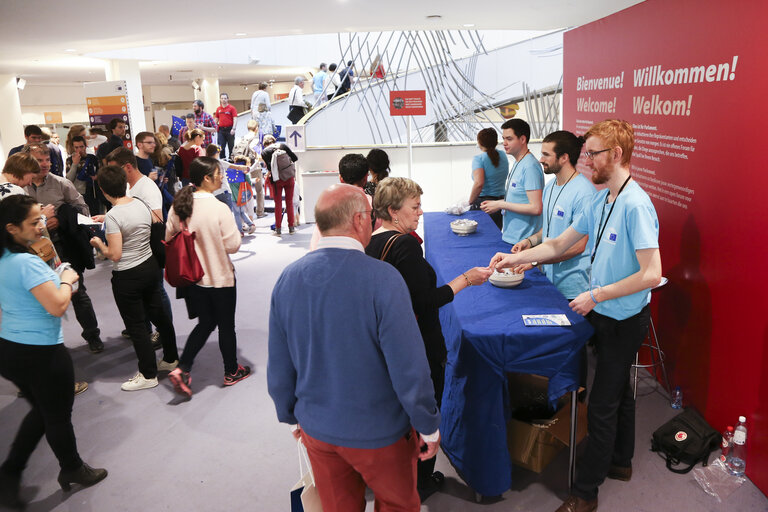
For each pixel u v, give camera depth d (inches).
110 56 394.3
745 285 103.5
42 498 105.8
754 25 97.4
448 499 102.4
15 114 521.3
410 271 80.7
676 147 124.7
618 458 104.5
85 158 245.0
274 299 67.6
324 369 65.1
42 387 99.4
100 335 181.3
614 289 86.9
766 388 98.7
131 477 111.3
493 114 373.4
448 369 102.7
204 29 247.8
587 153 90.1
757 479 102.3
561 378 93.1
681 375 128.0
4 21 206.7
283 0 172.1
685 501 99.5
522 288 112.3
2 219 93.6
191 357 137.9
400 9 188.7
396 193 83.7
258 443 122.0
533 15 198.1
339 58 577.9
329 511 72.8
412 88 361.1
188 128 412.5
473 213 185.9
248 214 311.1
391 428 66.1
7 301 96.0
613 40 160.6
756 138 98.4
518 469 110.0
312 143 353.4
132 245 137.5
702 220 115.7
